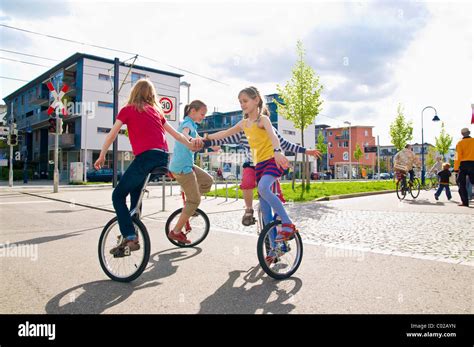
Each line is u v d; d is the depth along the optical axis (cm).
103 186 2162
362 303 261
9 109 5297
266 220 370
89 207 920
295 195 1221
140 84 344
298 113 1797
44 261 387
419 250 425
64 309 254
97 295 282
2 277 328
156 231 575
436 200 1168
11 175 1942
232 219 695
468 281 309
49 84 1480
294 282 311
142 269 318
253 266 366
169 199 1137
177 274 339
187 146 379
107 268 331
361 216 730
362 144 7244
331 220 676
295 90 1800
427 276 323
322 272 339
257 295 280
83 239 508
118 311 251
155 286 304
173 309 254
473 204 998
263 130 349
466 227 584
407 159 1205
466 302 262
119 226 323
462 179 934
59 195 1308
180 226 440
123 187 328
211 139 388
